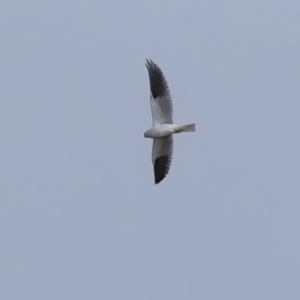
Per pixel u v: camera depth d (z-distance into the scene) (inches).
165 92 2947.8
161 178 2960.1
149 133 2930.6
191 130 2933.1
